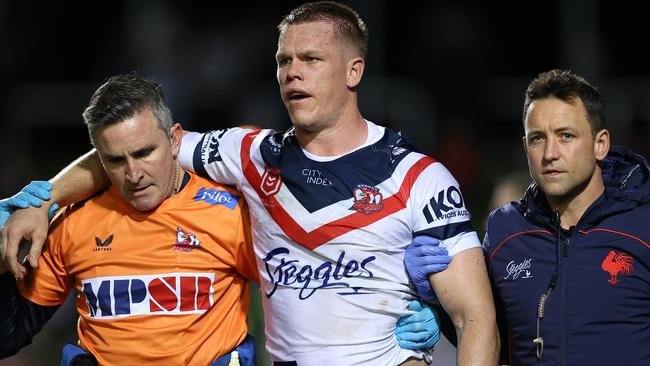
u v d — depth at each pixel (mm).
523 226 14695
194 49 40938
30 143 39250
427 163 14602
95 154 15445
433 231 14273
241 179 15023
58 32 41906
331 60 14398
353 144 14734
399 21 41125
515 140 39469
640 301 13812
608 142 14336
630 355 13688
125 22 41625
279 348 14664
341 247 14289
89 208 15172
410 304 14688
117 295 14648
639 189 14148
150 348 14492
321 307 14328
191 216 14852
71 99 39594
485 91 39562
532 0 41844
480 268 14336
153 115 14375
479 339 13914
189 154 15453
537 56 42094
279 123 39594
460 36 39906
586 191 14242
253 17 42688
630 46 41812
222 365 14641
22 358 26547
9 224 14453
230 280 15086
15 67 40500
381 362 14430
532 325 14227
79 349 14898
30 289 15039
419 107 38031
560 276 14164
